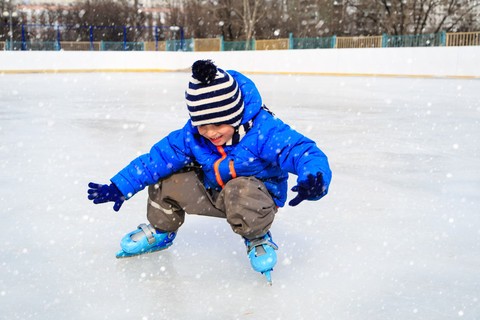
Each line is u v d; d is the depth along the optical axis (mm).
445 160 3494
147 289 1515
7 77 15523
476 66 14266
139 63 21031
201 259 1747
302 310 1389
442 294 1493
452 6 27344
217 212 1658
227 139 1591
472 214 2303
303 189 1356
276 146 1561
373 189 2723
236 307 1403
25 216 2223
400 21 27922
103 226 2102
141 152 3754
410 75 15828
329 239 1963
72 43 23688
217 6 30781
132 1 30125
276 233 2025
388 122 5582
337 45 19734
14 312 1368
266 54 19891
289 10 29734
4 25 28312
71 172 3092
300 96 9164
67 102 7859
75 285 1539
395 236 2006
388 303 1434
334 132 4805
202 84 1503
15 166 3248
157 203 1679
